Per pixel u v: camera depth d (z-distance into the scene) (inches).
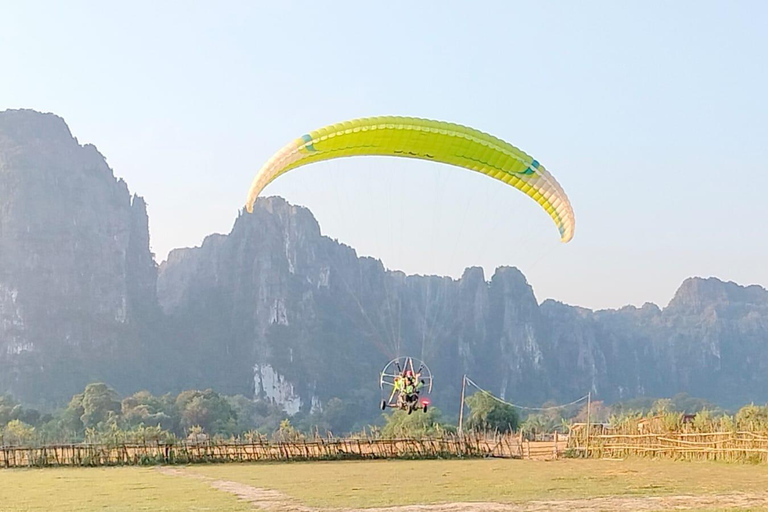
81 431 5049.2
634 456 1574.8
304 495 858.1
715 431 1460.4
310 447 1619.1
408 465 1414.9
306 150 895.1
